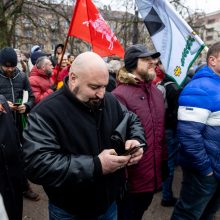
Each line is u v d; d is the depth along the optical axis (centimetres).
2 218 124
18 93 373
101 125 180
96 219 189
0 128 228
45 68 431
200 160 236
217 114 234
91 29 321
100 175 163
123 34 1269
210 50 242
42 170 160
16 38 1326
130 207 238
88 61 165
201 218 280
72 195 178
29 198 368
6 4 1280
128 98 230
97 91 168
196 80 242
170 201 359
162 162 249
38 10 1365
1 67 362
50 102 171
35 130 166
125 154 169
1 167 226
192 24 1309
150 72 234
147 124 231
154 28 302
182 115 239
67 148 169
